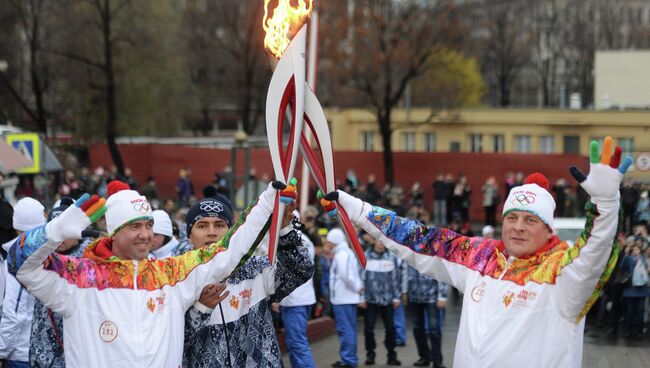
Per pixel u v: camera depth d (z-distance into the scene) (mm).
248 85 45906
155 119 39875
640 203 24609
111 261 5094
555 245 4867
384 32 36438
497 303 4836
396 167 39094
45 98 44094
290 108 5422
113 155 36469
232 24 46094
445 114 42406
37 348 5691
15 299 6922
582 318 4766
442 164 38312
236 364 5758
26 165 16219
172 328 5141
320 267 14406
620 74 38406
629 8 66875
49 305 5008
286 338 9914
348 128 45250
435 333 11984
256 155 38188
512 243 4863
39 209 7414
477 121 42250
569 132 39500
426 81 43062
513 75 59625
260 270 5898
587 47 60031
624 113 36406
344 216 5359
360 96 44125
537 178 5074
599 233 4449
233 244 5289
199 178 39938
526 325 4742
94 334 5012
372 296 12289
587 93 60125
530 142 41094
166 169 40688
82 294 5023
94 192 24719
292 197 5289
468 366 4887
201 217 6156
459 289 5141
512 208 4867
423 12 36281
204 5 48125
